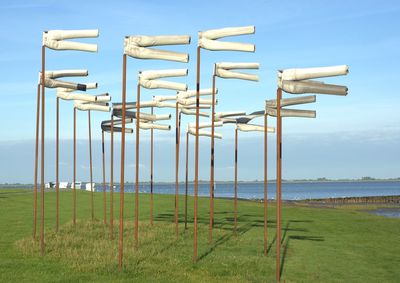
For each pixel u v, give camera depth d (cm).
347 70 1286
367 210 5803
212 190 1916
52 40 1576
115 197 4472
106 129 2406
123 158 1453
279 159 1380
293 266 1588
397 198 9281
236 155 2236
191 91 2106
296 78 1324
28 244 1733
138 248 1730
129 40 1477
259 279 1359
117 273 1356
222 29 1588
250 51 1595
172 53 1490
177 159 2119
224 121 2225
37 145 1831
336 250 1938
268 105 1622
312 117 1468
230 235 2212
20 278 1279
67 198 4231
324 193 17038
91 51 1584
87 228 2241
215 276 1374
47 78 1714
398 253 1908
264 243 1856
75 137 2323
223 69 1842
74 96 2008
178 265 1494
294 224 2877
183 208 3712
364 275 1497
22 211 3088
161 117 2114
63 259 1509
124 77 1480
